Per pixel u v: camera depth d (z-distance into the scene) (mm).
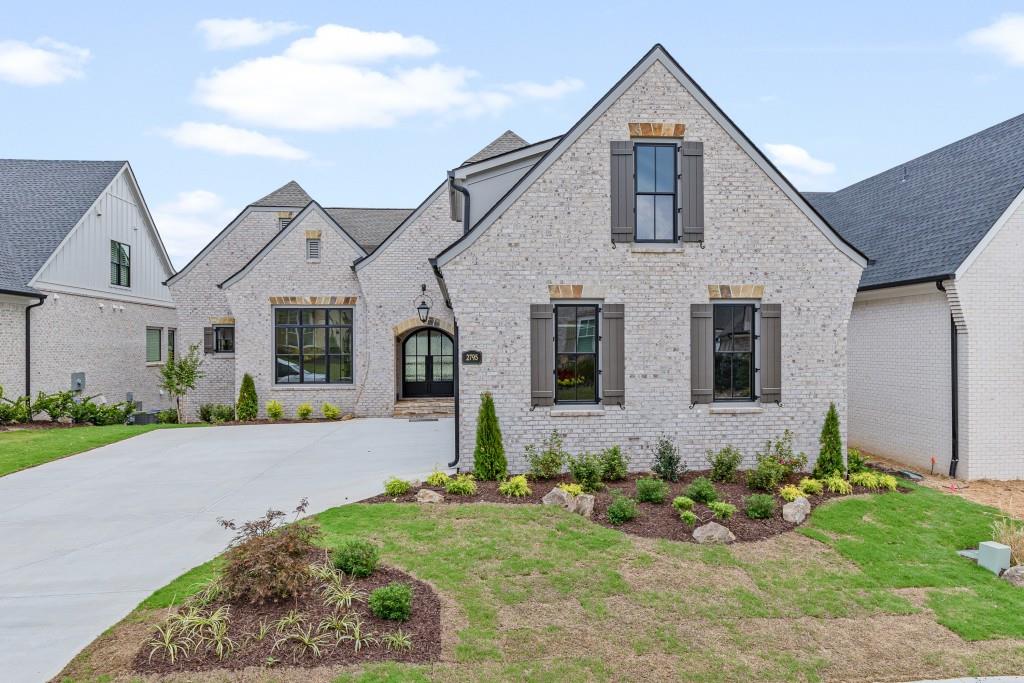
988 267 11508
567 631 5688
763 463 10039
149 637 5156
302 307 19844
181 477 10953
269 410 19047
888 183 17203
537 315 10812
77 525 8273
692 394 11062
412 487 9820
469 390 10750
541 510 8641
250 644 5008
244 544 5855
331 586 5867
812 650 5625
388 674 4777
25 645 5082
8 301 17453
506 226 10758
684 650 5500
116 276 22703
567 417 10891
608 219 10922
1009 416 11625
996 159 13180
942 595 6812
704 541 7805
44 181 21969
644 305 10984
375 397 19672
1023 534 8070
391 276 19656
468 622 5707
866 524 8648
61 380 19531
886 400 13617
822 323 11234
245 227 21438
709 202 11055
